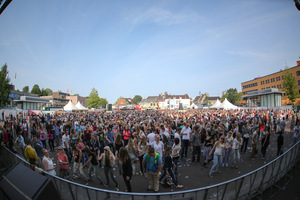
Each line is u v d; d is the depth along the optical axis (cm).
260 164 739
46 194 316
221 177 611
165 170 550
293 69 4591
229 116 1834
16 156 539
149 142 795
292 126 1324
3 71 3030
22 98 3400
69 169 724
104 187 554
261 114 1923
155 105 9481
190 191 321
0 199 396
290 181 555
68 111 3472
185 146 863
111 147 845
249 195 421
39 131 988
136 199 309
